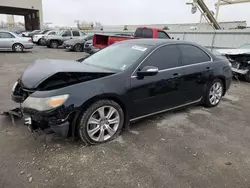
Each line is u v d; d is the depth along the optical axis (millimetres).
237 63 7727
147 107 3428
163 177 2371
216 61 4504
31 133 3135
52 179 2275
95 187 2197
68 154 2701
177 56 3803
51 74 2764
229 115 4277
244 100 5438
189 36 15312
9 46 13961
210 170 2527
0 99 4605
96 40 10844
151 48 3508
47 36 18328
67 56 13297
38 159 2580
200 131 3506
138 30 11273
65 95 2596
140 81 3221
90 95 2729
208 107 4641
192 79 3977
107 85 2885
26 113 2658
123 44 4027
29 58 11672
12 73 7441
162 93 3547
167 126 3627
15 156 2617
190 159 2723
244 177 2439
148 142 3080
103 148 2877
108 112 2998
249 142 3230
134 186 2227
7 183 2195
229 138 3322
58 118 2568
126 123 3254
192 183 2301
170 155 2787
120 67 3303
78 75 2863
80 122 2754
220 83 4668
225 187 2271
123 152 2805
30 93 2750
